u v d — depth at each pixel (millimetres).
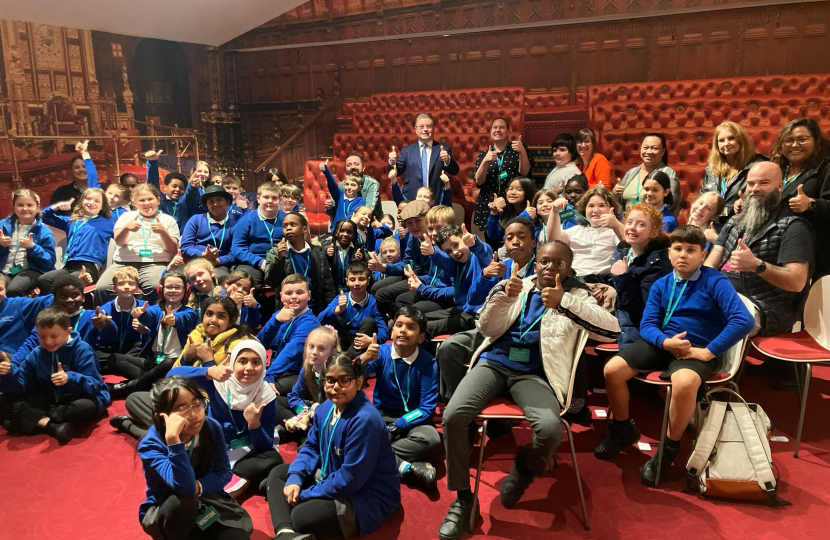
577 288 2799
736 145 4160
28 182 7625
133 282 4207
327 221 7543
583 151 5891
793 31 6570
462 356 3232
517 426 3697
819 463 3076
